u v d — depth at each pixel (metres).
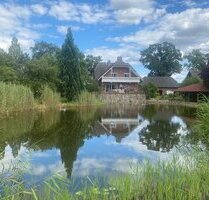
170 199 7.04
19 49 82.88
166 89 100.44
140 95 72.25
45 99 44.41
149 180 7.95
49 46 91.12
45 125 25.23
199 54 109.75
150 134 21.31
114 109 49.38
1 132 20.58
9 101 31.95
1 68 46.03
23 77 49.28
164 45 116.69
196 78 81.44
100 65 91.44
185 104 61.06
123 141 18.33
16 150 14.73
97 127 25.52
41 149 15.41
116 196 7.53
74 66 58.94
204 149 11.77
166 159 12.88
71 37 60.19
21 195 7.43
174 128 24.36
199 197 7.30
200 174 8.12
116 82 81.88
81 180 9.85
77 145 16.81
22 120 27.44
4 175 8.90
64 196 6.81
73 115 35.84
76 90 58.50
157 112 42.66
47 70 51.09
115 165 12.28
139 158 13.53
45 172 11.00
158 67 116.06
